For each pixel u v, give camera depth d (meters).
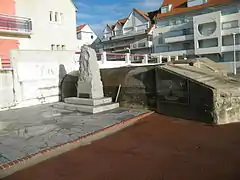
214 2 34.44
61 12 22.00
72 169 4.65
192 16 36.75
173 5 40.91
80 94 11.11
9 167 4.56
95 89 10.56
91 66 10.50
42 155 5.20
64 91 13.55
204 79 8.71
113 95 11.34
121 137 6.66
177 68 9.88
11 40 18.05
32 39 19.61
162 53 39.22
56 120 8.55
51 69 13.16
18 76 11.61
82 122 8.02
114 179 4.20
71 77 13.42
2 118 9.16
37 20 19.98
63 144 5.75
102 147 5.88
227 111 7.68
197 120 8.08
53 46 21.44
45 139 6.21
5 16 17.39
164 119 8.53
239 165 4.58
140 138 6.50
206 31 33.81
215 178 4.11
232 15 30.97
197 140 6.14
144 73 9.98
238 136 6.31
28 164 4.88
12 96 11.37
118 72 11.33
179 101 8.61
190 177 4.18
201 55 34.62
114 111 9.79
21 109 11.15
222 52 32.12
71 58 14.20
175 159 4.99
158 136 6.61
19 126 7.81
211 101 7.57
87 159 5.13
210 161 4.82
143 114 9.02
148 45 43.12
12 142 6.05
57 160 5.12
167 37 39.53
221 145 5.71
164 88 9.12
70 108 10.63
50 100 13.12
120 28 51.81
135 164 4.80
